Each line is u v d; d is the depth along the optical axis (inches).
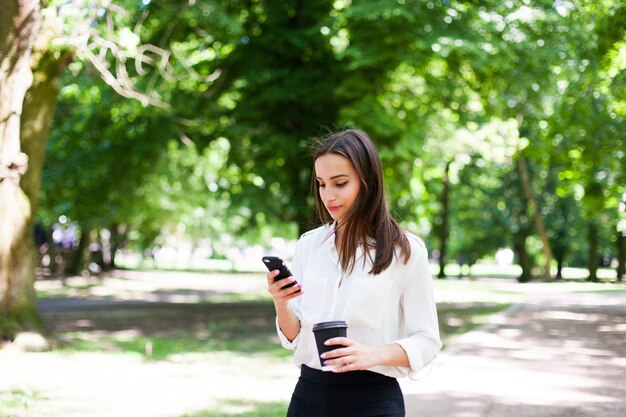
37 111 400.5
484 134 895.1
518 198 1389.0
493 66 500.4
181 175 959.0
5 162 375.9
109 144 601.9
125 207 673.6
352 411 92.9
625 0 443.8
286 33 565.3
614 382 287.1
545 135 588.1
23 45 365.7
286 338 98.7
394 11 459.5
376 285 94.5
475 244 1519.4
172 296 898.7
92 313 622.8
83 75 526.3
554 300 708.0
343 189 95.1
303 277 100.0
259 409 248.1
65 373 320.2
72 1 395.9
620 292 855.1
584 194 624.4
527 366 322.3
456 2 490.3
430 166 792.9
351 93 532.4
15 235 388.8
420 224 1188.5
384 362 88.5
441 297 809.5
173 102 609.0
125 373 323.6
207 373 326.6
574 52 481.1
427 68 551.5
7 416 233.0
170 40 564.7
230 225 1681.8
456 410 236.4
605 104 498.9
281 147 582.9
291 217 735.1
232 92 630.5
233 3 576.1
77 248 1296.8
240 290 1056.2
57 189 611.2
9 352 369.7
